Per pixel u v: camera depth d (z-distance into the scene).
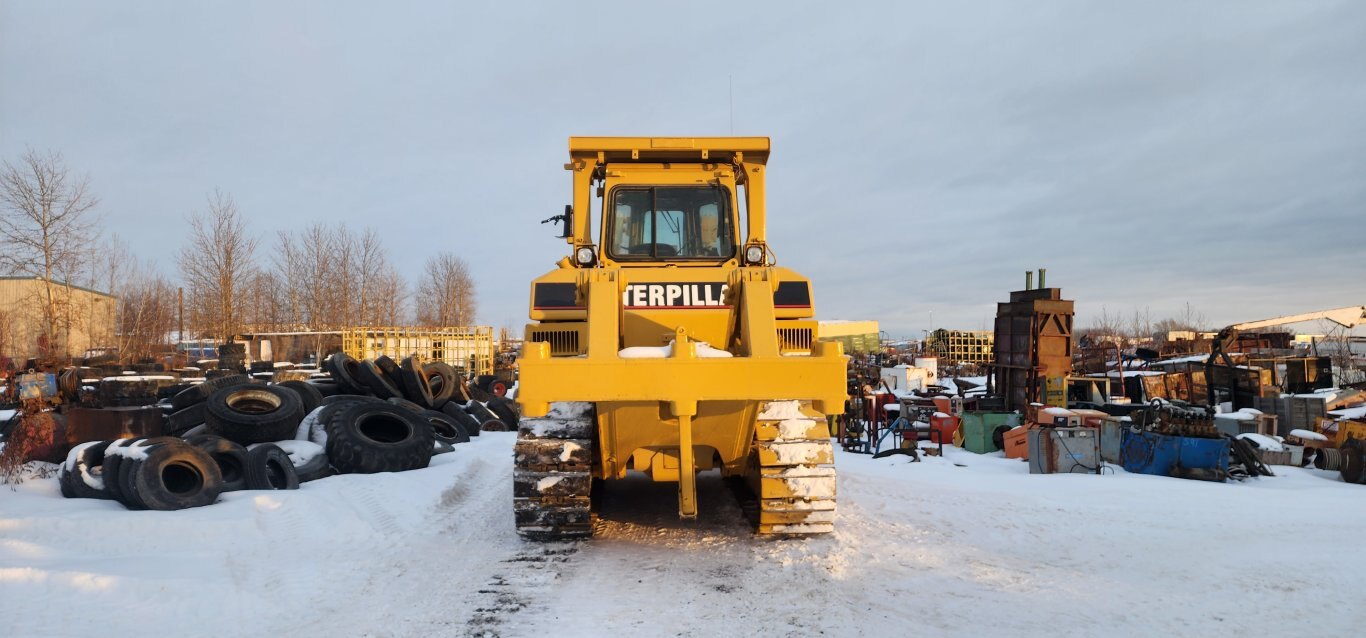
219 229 39.75
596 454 6.74
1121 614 4.78
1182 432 12.15
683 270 6.50
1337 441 14.14
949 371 41.00
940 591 5.22
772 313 5.65
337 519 7.22
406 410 10.98
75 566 5.48
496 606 4.89
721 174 7.21
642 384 5.21
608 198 7.18
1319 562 6.09
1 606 4.67
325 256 45.47
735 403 5.85
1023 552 6.37
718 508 8.06
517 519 6.37
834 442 18.20
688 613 4.74
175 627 4.48
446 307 57.69
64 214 33.31
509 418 18.47
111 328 44.47
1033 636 4.38
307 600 5.00
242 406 10.55
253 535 6.68
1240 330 28.70
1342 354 27.00
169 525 6.58
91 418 9.86
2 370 29.50
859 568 5.75
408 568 5.77
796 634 4.38
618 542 6.57
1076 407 18.08
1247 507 8.48
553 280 6.48
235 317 42.09
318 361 33.97
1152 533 7.15
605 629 4.46
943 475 11.65
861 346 53.94
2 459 9.10
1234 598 5.12
